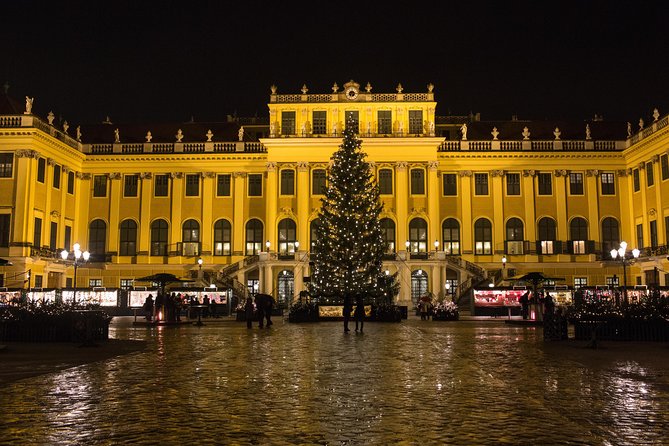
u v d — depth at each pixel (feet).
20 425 31.30
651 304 85.05
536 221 209.97
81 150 213.66
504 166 211.61
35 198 184.75
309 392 40.50
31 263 180.14
